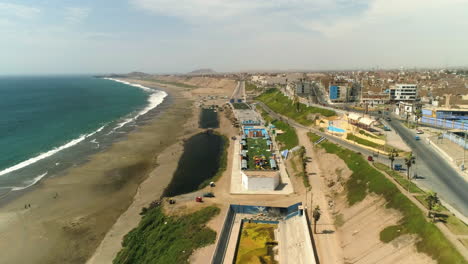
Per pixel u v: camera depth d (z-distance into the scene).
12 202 80.06
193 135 153.50
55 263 57.72
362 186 72.31
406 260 46.75
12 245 62.50
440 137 104.62
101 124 180.12
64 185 90.81
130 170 103.88
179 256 56.06
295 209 69.19
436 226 49.00
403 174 72.62
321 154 103.12
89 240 64.56
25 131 159.25
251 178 83.88
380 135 109.44
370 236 55.50
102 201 81.75
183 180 95.50
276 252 56.47
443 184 67.25
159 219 70.00
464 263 40.66
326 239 59.09
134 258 58.44
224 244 58.47
